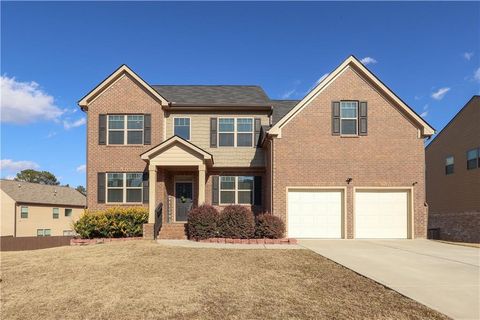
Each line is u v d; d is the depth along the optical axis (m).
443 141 31.14
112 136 20.92
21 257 13.57
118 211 18.73
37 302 8.15
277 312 7.12
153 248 14.18
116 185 20.70
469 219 27.52
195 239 16.83
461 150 28.67
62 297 8.42
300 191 18.73
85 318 7.11
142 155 18.81
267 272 10.27
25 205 39.69
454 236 29.22
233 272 10.30
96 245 15.90
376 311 7.05
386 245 15.79
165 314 7.16
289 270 10.50
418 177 18.70
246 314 7.05
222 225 16.70
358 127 18.89
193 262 11.63
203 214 16.86
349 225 18.42
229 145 21.36
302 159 18.70
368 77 19.00
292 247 14.81
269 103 21.58
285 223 18.39
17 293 8.88
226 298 8.00
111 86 21.08
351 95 19.02
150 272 10.43
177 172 21.30
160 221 19.20
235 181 21.30
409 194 18.69
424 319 6.60
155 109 20.94
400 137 18.86
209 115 21.47
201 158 18.88
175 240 17.11
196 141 21.28
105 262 11.89
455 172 29.38
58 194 45.66
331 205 18.67
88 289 8.96
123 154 20.77
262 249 14.08
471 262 11.60
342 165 18.70
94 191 20.64
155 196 19.25
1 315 7.41
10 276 10.54
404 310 7.05
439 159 31.67
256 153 21.30
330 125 18.86
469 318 6.56
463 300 7.55
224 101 21.73
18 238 24.22
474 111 27.22
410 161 18.77
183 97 22.19
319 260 11.89
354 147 18.80
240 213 16.77
